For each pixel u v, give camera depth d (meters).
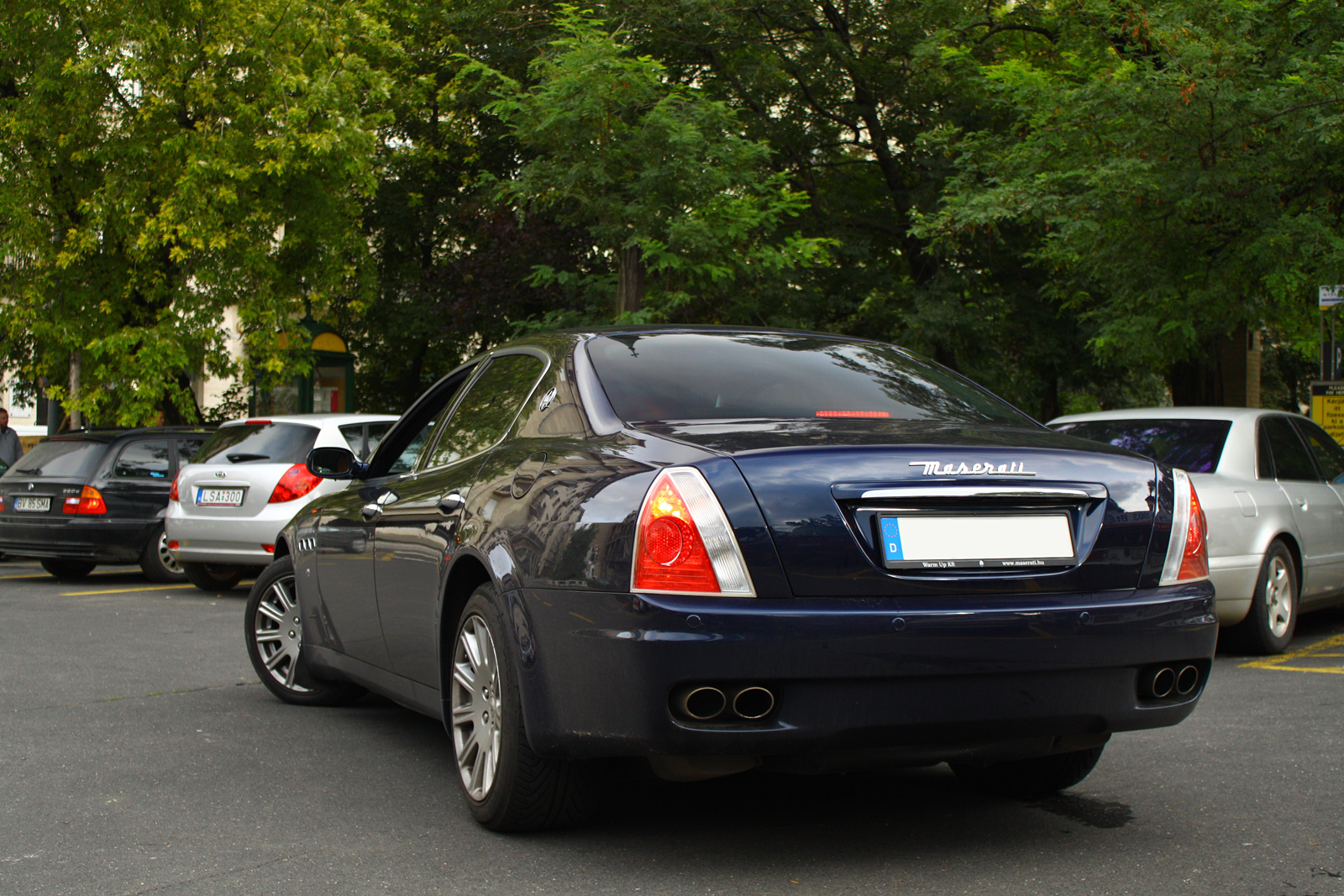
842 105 23.20
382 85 20.23
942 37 20.47
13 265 18.48
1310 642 8.47
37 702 6.25
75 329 18.39
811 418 3.93
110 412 19.02
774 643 3.18
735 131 15.71
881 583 3.31
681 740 3.20
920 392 4.39
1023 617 3.35
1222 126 11.36
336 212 20.23
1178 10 11.76
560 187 14.87
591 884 3.44
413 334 27.33
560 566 3.49
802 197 16.06
